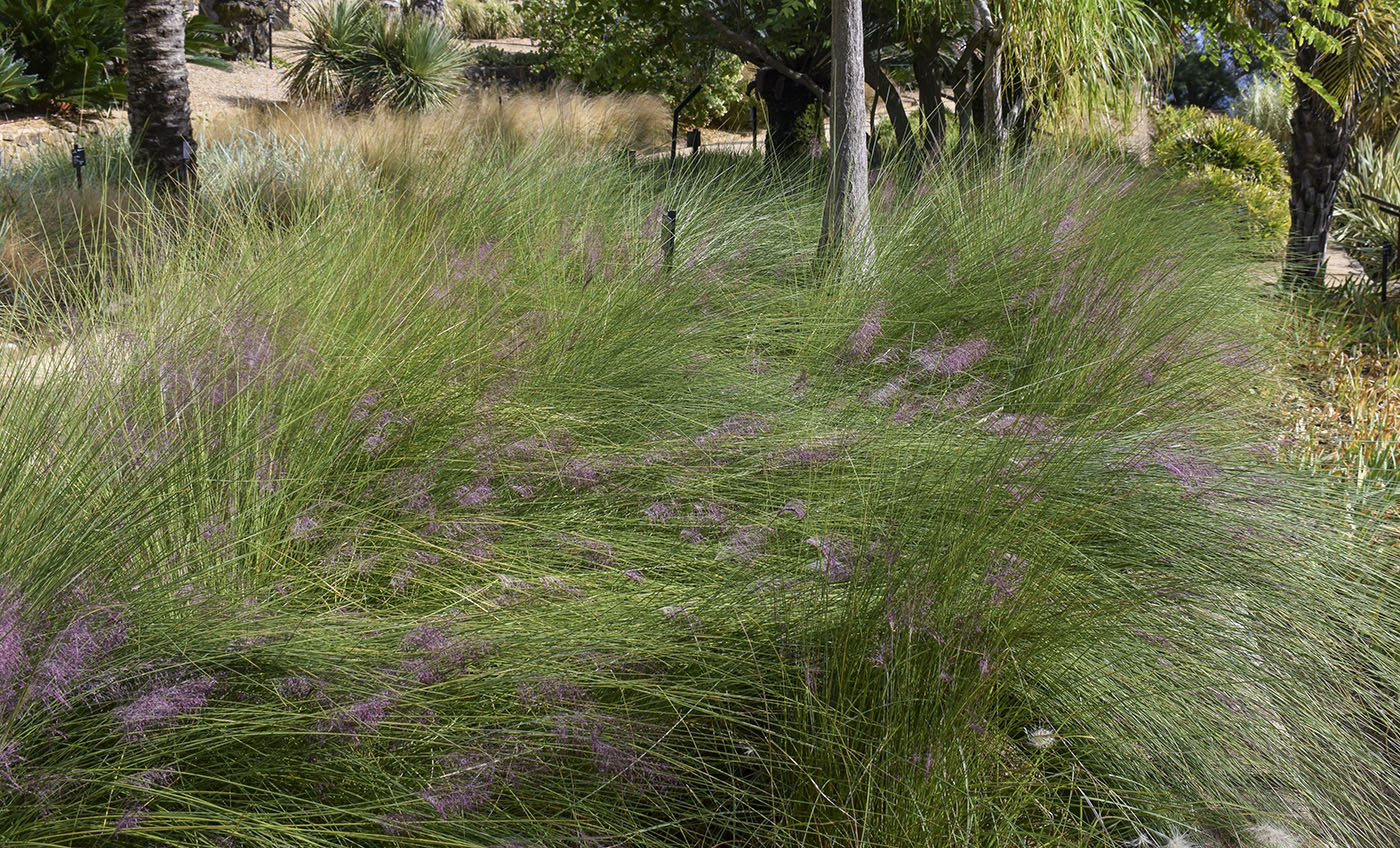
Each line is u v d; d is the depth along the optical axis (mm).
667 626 2684
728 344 4883
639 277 4891
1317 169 8812
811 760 2518
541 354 4031
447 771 2297
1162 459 3256
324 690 2322
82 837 2076
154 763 2189
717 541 3174
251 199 5098
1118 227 6164
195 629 2373
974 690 2455
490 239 5387
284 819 2197
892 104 10578
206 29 16703
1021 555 2832
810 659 2643
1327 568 3350
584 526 3264
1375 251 11133
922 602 2592
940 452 3426
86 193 7109
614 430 3889
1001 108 9547
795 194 7859
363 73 15766
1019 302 5074
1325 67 8719
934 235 6102
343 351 3590
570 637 2566
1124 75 8758
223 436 3057
